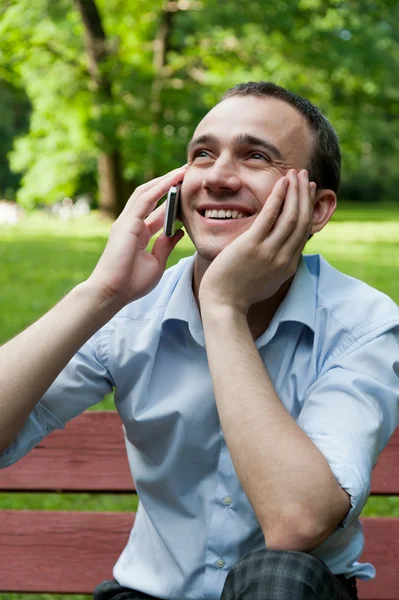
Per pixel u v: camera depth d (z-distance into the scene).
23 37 22.69
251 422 1.84
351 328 2.18
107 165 25.23
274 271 2.06
